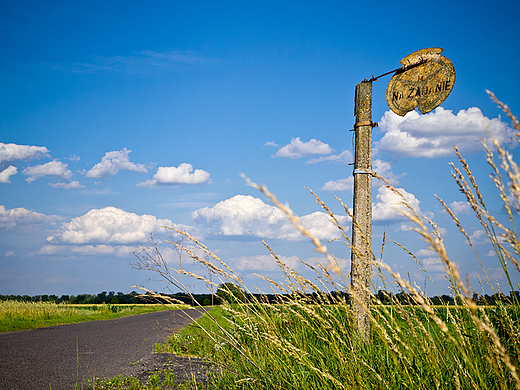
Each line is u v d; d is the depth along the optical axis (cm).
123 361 721
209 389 386
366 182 457
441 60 453
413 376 219
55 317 2080
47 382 556
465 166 194
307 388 259
